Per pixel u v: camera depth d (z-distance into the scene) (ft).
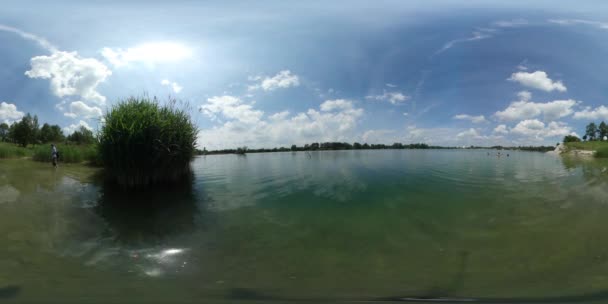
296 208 33.42
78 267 18.76
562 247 20.98
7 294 15.01
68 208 32.19
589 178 52.03
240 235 24.91
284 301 14.70
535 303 13.97
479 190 42.83
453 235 24.25
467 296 14.87
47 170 61.00
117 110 46.01
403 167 81.35
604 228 24.47
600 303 13.82
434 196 38.83
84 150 82.74
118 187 44.16
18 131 169.89
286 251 21.44
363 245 22.44
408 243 22.72
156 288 16.11
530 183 48.83
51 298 14.78
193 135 53.93
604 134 263.70
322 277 17.40
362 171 70.54
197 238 24.25
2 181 46.21
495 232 24.64
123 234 25.13
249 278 17.35
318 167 84.17
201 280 17.12
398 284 16.38
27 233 24.26
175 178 51.26
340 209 32.83
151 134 44.60
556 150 186.91
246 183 51.47
